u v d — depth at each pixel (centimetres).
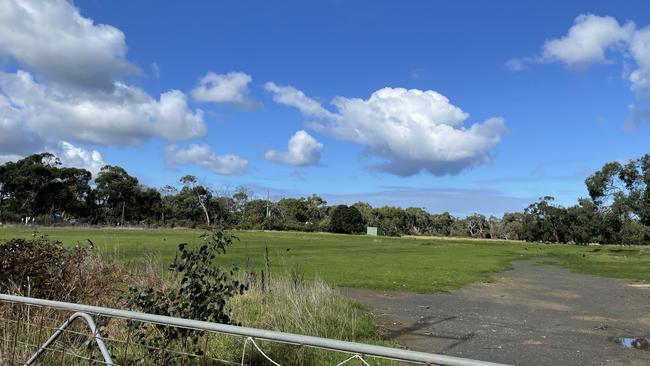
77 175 11306
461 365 292
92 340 462
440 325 1239
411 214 15112
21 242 823
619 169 6191
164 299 544
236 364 508
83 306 438
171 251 3209
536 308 1612
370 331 1052
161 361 522
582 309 1631
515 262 4419
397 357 313
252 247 4859
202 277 564
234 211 12450
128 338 522
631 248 7431
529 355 956
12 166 10706
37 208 10869
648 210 5956
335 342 334
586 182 6519
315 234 9631
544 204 11038
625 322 1379
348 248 5353
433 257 4297
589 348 1032
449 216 15825
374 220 13938
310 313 948
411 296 1780
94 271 866
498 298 1834
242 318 864
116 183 11575
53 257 806
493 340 1081
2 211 10056
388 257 4006
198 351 524
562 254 6069
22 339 559
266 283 1179
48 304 457
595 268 3819
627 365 902
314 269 2642
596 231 7975
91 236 5116
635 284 2570
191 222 10881
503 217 15050
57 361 529
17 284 714
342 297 1389
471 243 8775
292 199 13312
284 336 351
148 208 12088
